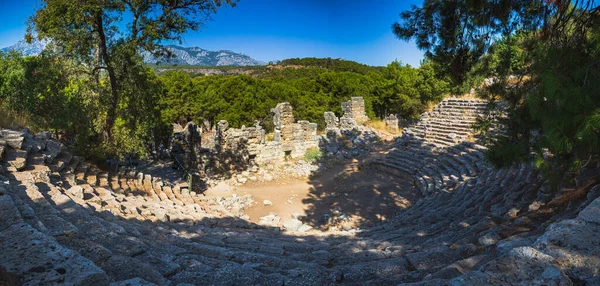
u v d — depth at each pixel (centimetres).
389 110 4956
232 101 4894
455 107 2692
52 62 1584
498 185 1233
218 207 1325
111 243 454
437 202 1378
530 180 1077
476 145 1952
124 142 1612
